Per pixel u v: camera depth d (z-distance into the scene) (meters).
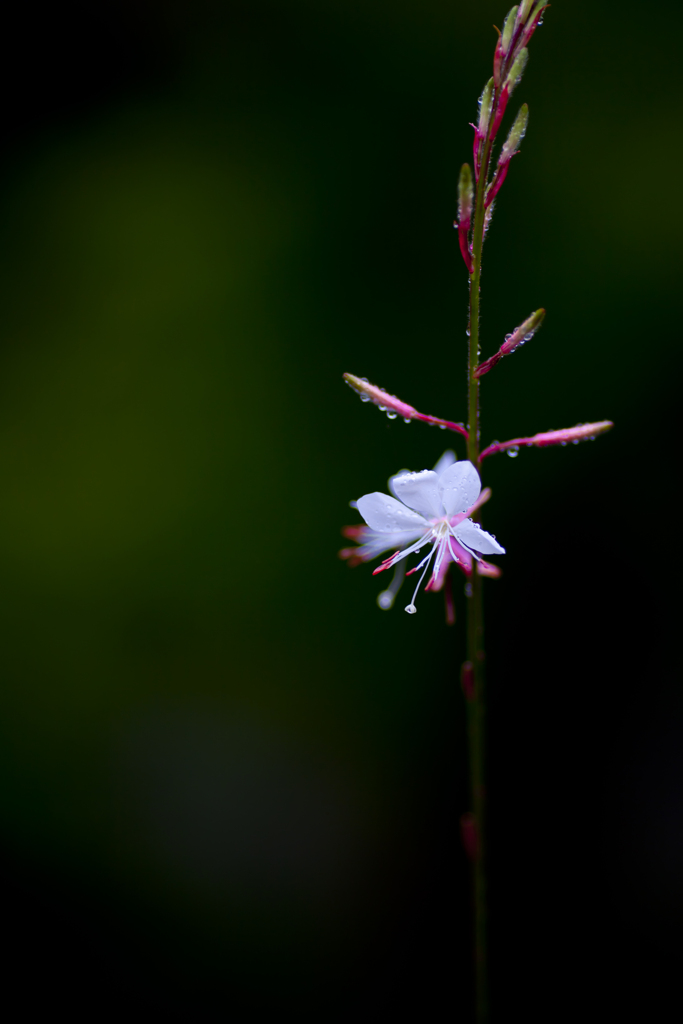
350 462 0.67
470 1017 0.61
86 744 0.68
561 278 0.63
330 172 0.67
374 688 0.69
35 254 0.70
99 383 0.69
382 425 0.66
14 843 0.65
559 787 0.67
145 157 0.70
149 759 0.68
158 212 0.69
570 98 0.63
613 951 0.62
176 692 0.70
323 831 0.68
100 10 0.68
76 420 0.69
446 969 0.64
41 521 0.69
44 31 0.69
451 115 0.65
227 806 0.68
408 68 0.66
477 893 0.52
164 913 0.64
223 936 0.64
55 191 0.70
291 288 0.68
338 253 0.67
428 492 0.51
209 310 0.69
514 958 0.63
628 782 0.66
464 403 0.65
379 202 0.67
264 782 0.69
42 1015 0.61
